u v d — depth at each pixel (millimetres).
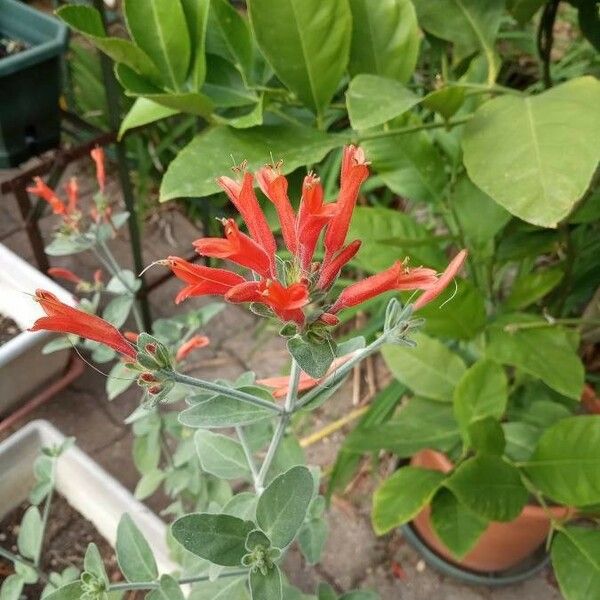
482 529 405
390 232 459
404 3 391
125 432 654
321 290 223
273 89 403
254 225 222
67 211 495
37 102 581
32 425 522
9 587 393
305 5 353
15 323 599
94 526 528
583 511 431
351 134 407
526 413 489
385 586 565
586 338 511
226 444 343
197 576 308
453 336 439
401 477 429
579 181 294
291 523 263
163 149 787
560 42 808
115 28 771
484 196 458
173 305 761
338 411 678
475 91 420
